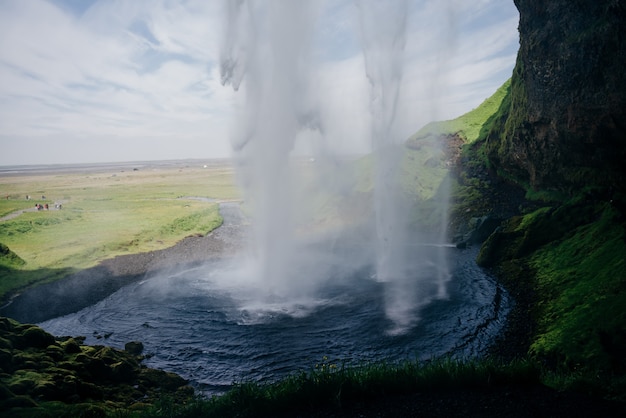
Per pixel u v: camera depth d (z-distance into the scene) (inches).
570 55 1163.9
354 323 885.8
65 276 1392.7
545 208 1258.0
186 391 649.6
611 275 783.1
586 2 1109.7
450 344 758.5
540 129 1414.9
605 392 378.6
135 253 1697.8
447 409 351.6
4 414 439.8
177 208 2851.9
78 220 2333.9
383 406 362.6
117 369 656.4
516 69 1679.4
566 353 627.5
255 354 781.9
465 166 2137.1
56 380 552.7
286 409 367.9
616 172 1159.0
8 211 2650.1
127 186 4894.2
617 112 1048.2
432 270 1237.7
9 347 609.9
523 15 1402.6
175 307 1071.6
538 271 1020.5
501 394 377.1
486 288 1035.3
